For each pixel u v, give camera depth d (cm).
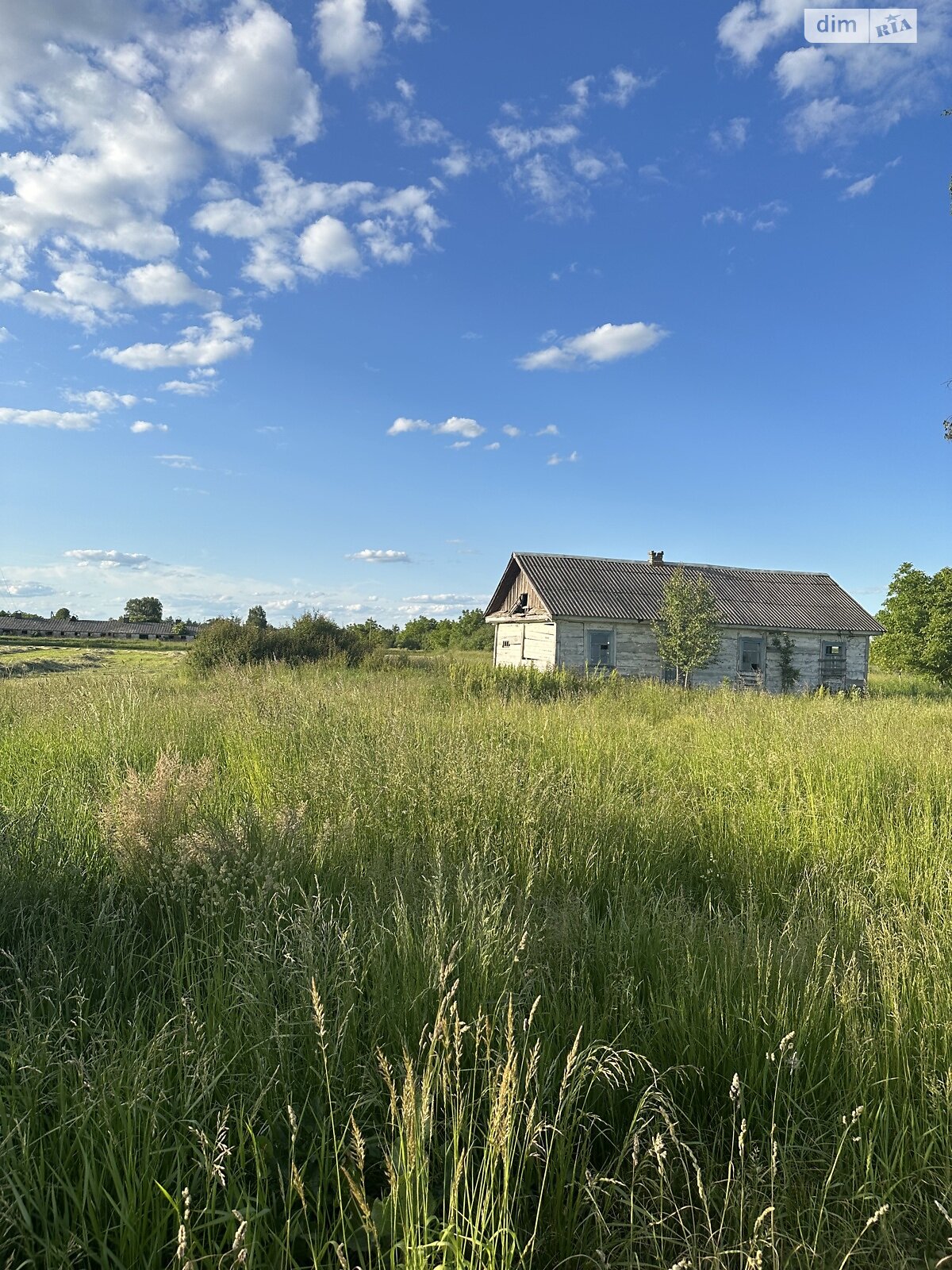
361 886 392
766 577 3158
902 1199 223
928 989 304
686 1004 289
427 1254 186
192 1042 243
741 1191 209
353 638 2631
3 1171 193
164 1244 187
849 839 532
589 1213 217
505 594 3078
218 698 1058
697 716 1194
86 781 629
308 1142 229
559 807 516
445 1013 259
